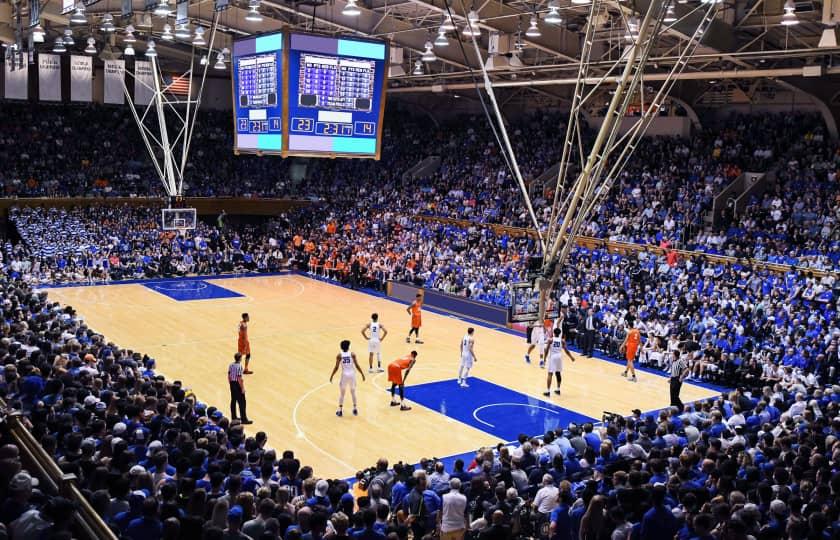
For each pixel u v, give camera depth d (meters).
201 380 21.75
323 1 18.64
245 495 8.91
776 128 37.78
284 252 43.53
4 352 15.26
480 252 36.00
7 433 10.29
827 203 32.25
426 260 36.50
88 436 11.16
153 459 10.05
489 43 30.47
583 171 15.35
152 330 27.47
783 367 21.97
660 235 33.81
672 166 38.06
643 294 28.66
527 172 43.81
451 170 47.53
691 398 21.97
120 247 38.69
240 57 18.69
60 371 13.92
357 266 37.56
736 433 14.43
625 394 22.09
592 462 12.57
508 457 12.31
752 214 33.41
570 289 29.69
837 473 9.95
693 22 25.19
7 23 31.03
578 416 19.92
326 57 17.84
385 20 32.97
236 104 19.09
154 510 7.73
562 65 32.78
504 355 26.06
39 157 46.94
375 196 47.12
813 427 13.49
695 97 41.12
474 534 9.93
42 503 7.94
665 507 8.26
